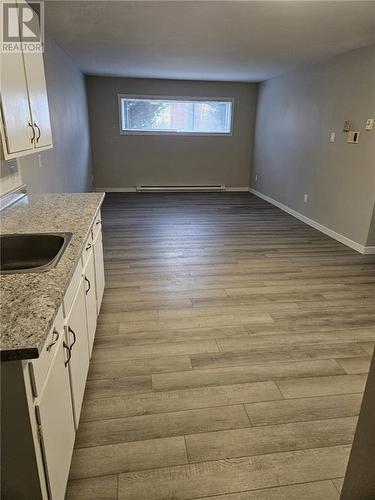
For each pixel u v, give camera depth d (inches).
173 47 168.9
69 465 56.6
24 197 105.6
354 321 106.7
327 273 141.9
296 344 95.0
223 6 111.9
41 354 42.1
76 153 209.8
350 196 173.6
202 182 313.0
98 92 273.6
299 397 76.7
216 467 60.7
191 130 297.7
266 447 64.7
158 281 131.0
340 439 66.8
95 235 95.3
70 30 140.2
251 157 312.3
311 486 57.9
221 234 191.5
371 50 155.0
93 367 84.6
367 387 42.9
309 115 210.5
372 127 156.4
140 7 113.8
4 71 64.2
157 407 73.2
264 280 134.0
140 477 58.8
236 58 192.9
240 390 78.4
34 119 82.7
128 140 290.7
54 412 47.7
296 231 200.5
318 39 149.7
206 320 105.6
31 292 47.5
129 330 99.6
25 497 43.5
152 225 205.9
